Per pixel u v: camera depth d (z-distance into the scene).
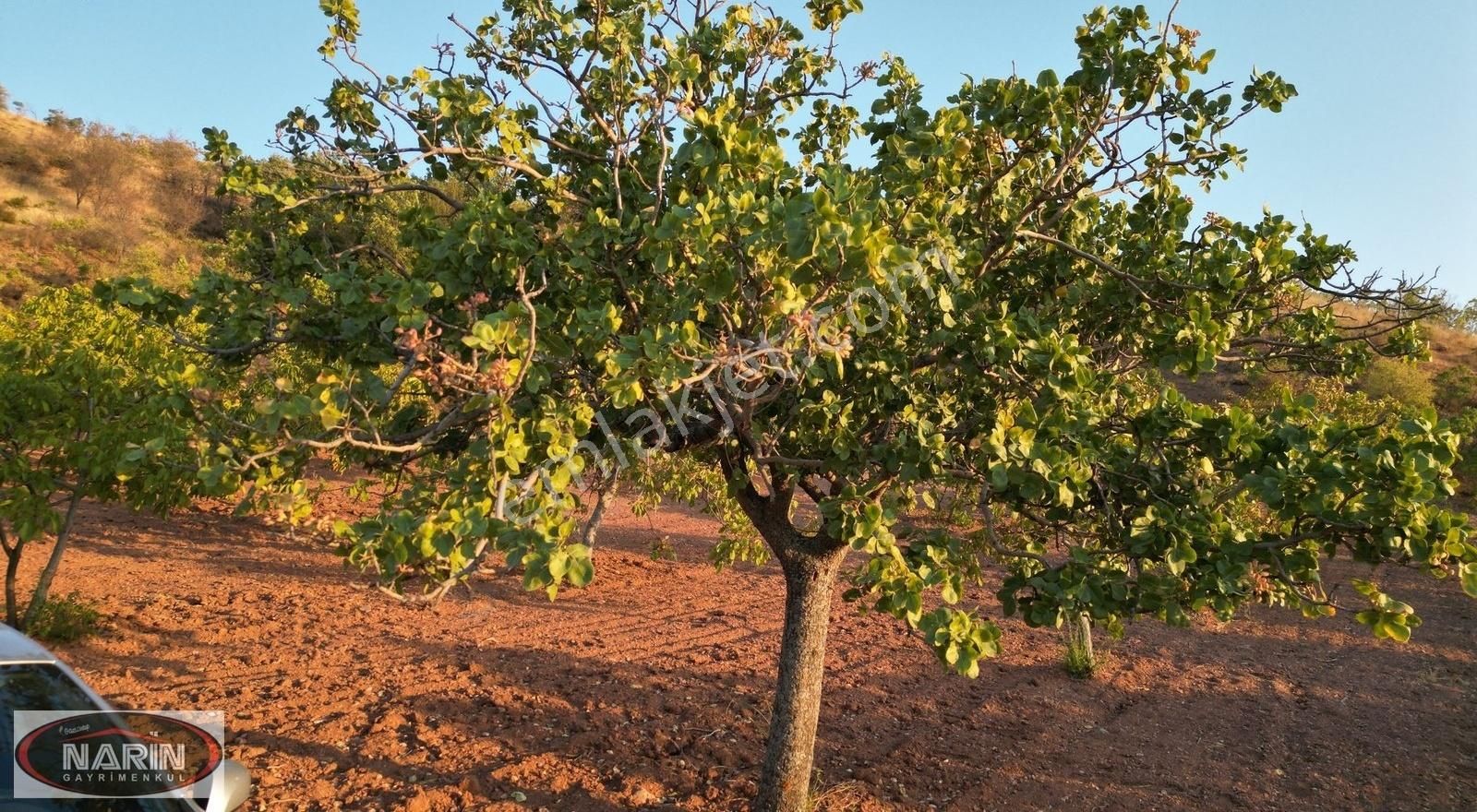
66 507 12.04
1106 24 4.11
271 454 2.89
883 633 9.43
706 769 5.80
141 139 52.16
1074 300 4.41
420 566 3.13
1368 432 3.10
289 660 7.44
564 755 5.86
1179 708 7.74
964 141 3.80
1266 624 10.88
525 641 8.50
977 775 6.00
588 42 4.37
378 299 3.74
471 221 3.62
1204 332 3.56
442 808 5.02
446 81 4.18
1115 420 3.85
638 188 4.09
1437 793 6.12
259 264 4.51
